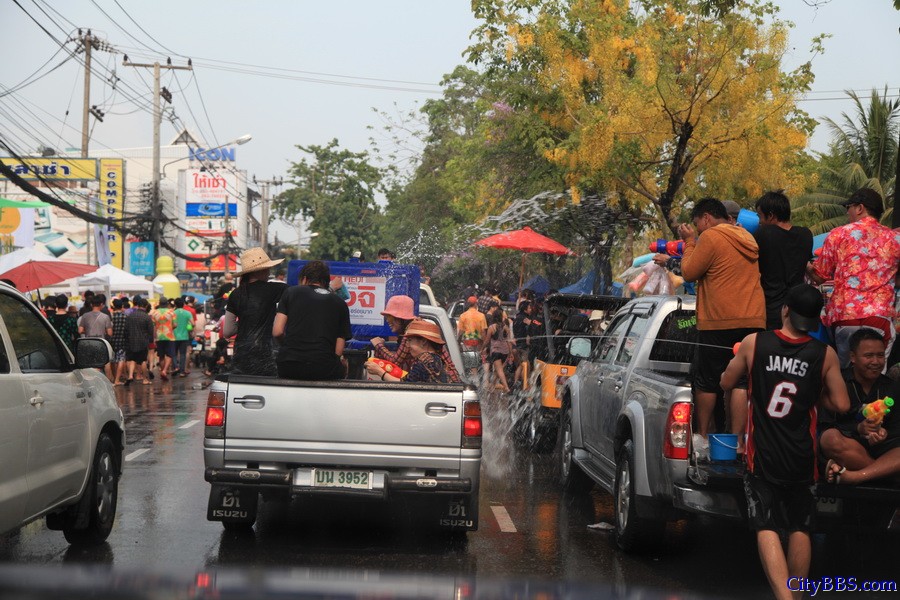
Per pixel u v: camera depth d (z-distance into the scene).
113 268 32.94
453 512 7.29
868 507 6.02
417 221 47.12
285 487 6.80
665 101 16.84
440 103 47.97
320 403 6.82
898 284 7.40
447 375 8.04
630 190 18.53
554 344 12.55
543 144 18.28
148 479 9.88
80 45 39.84
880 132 32.12
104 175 57.41
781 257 7.20
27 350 6.31
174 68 41.84
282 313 7.56
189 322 24.86
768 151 17.14
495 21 19.00
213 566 6.37
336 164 76.81
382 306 10.90
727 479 6.20
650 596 2.99
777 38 16.98
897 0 9.93
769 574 5.52
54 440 6.25
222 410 6.82
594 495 9.74
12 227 38.06
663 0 18.11
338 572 3.12
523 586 3.07
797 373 5.58
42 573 2.84
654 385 7.07
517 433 13.62
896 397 6.25
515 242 16.34
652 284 11.80
